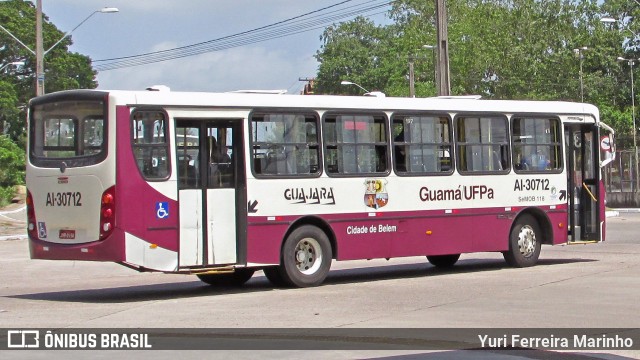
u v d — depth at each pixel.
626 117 74.19
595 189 21.70
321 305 14.95
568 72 75.44
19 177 62.34
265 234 17.00
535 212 20.81
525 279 18.14
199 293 17.33
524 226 20.69
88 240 15.84
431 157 19.22
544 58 75.25
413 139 18.98
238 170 16.86
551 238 20.98
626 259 22.17
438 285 17.52
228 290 17.69
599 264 20.92
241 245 16.81
